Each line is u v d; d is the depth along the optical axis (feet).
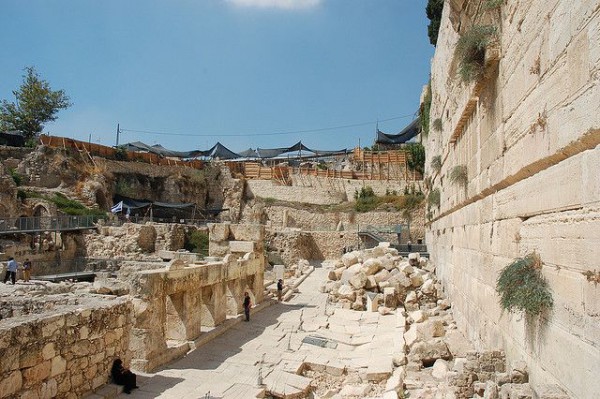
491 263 34.06
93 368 32.37
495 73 31.55
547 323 21.39
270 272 104.01
